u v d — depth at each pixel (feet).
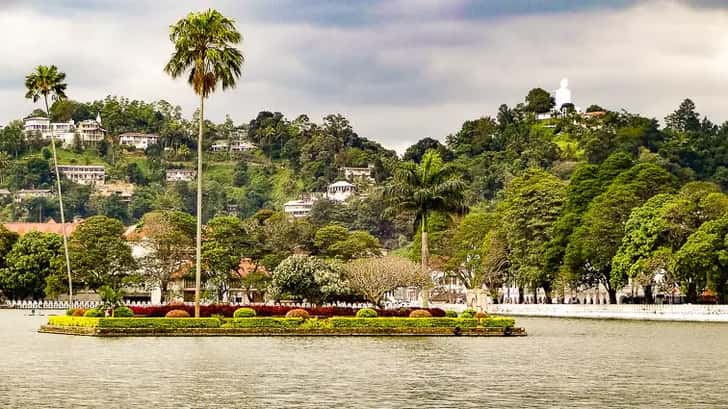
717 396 219.82
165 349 325.83
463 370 267.18
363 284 479.41
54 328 424.05
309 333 401.29
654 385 237.86
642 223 568.41
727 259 513.45
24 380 240.94
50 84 565.53
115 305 438.81
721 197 553.23
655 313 580.30
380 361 289.12
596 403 209.26
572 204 649.61
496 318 414.82
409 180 479.00
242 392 221.66
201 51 412.77
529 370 268.62
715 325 501.56
